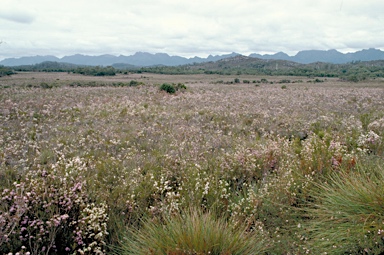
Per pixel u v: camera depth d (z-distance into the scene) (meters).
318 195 4.32
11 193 3.68
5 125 10.59
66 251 3.36
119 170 6.01
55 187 4.09
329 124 11.53
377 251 2.98
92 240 3.46
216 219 3.90
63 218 3.35
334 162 5.25
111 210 4.07
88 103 18.73
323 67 173.00
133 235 3.51
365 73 112.81
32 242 3.28
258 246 3.13
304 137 10.09
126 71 122.94
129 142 8.66
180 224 3.27
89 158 6.53
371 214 3.35
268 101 22.97
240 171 5.89
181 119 13.09
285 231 3.63
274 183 4.87
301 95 29.22
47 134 9.44
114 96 24.23
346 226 3.39
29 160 6.33
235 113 15.09
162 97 24.05
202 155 7.23
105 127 10.81
